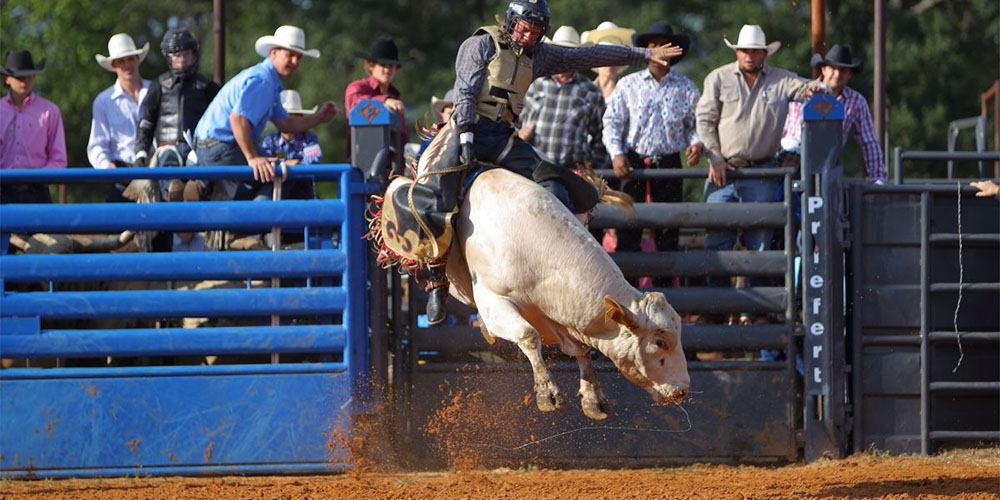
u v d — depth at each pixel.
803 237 13.22
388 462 12.98
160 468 12.77
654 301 9.79
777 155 15.02
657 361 9.77
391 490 11.35
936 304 13.35
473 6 45.44
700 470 12.85
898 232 13.32
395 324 13.36
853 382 13.32
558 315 10.12
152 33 45.09
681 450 13.21
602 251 10.13
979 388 13.23
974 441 13.36
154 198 13.70
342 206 12.84
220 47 18.28
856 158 36.66
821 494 10.58
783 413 13.18
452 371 13.27
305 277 13.05
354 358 12.83
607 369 13.13
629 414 13.18
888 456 13.21
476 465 13.19
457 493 11.06
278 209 12.85
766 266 13.27
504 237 10.18
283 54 13.66
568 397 13.22
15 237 13.80
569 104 14.16
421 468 13.20
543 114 14.22
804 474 12.22
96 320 13.86
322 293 12.85
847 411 13.35
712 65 37.91
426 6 44.44
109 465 12.74
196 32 45.09
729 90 13.83
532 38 10.56
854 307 13.30
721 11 39.16
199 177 12.88
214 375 12.80
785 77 13.86
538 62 10.79
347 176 12.85
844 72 15.02
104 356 12.85
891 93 39.59
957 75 39.50
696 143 14.44
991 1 40.09
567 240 10.05
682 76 14.55
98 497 11.33
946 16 40.47
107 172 12.77
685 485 11.36
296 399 12.78
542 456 13.21
